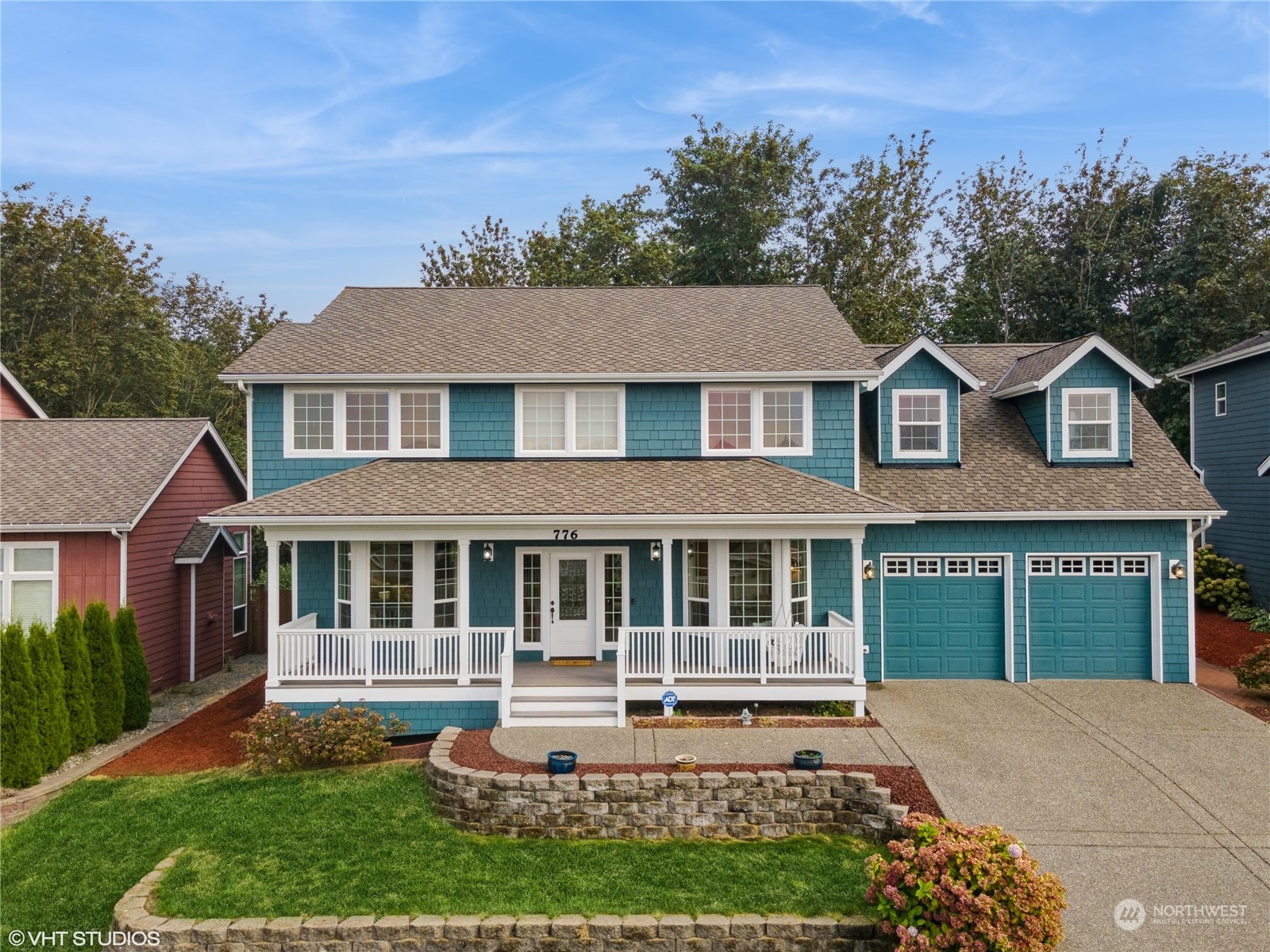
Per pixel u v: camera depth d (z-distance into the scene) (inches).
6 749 453.7
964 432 662.5
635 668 529.0
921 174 1338.6
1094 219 1291.8
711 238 1344.7
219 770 471.8
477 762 417.7
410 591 573.3
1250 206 1152.2
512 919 317.1
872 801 377.7
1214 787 399.2
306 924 316.2
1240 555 837.8
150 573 664.4
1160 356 1182.3
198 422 730.2
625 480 561.3
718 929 311.7
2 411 779.4
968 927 280.1
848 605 591.8
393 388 602.9
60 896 353.7
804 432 604.4
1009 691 564.1
